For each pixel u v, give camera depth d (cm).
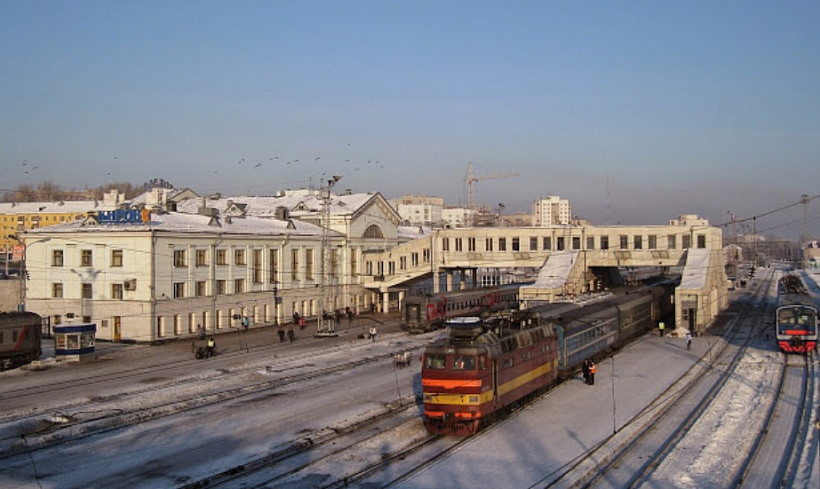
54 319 6353
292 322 7600
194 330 6359
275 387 4125
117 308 6059
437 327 6950
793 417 3272
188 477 2484
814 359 4978
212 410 3538
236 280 6912
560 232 8000
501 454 2700
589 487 2311
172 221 6519
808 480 2339
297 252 7769
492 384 3056
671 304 7906
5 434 3053
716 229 8138
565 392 3891
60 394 3872
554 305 4922
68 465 2641
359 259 8794
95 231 6166
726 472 2459
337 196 9488
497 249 8194
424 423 3209
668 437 2936
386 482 2391
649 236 7731
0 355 4634
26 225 13475
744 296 10812
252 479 2461
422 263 8500
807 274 15750
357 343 6003
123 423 3278
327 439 2981
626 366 4759
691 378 4291
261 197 10056
